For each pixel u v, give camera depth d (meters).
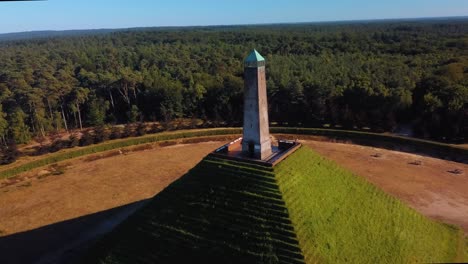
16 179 63.56
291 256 29.34
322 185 37.12
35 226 46.84
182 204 35.56
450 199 47.94
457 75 89.50
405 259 32.62
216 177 36.50
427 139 72.62
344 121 82.31
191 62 134.88
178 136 81.81
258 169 35.50
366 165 61.28
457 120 70.44
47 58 166.25
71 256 39.50
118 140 79.00
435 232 38.00
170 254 32.25
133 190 56.56
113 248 34.53
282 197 32.81
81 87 102.38
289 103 91.00
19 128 82.12
